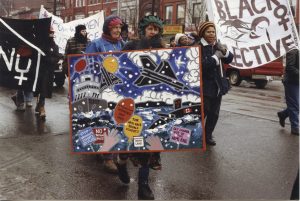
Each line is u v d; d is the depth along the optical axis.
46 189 4.96
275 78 24.47
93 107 4.57
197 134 4.50
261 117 9.84
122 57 4.50
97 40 5.73
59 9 64.69
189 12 42.03
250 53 6.39
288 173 5.68
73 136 4.60
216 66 6.63
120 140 4.57
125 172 5.11
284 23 6.25
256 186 5.19
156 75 4.48
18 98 9.76
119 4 51.22
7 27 8.32
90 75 4.54
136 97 4.52
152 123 4.53
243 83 22.30
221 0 6.45
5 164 5.86
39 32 8.36
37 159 6.14
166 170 5.74
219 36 6.49
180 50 4.44
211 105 6.93
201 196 4.84
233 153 6.61
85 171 5.66
